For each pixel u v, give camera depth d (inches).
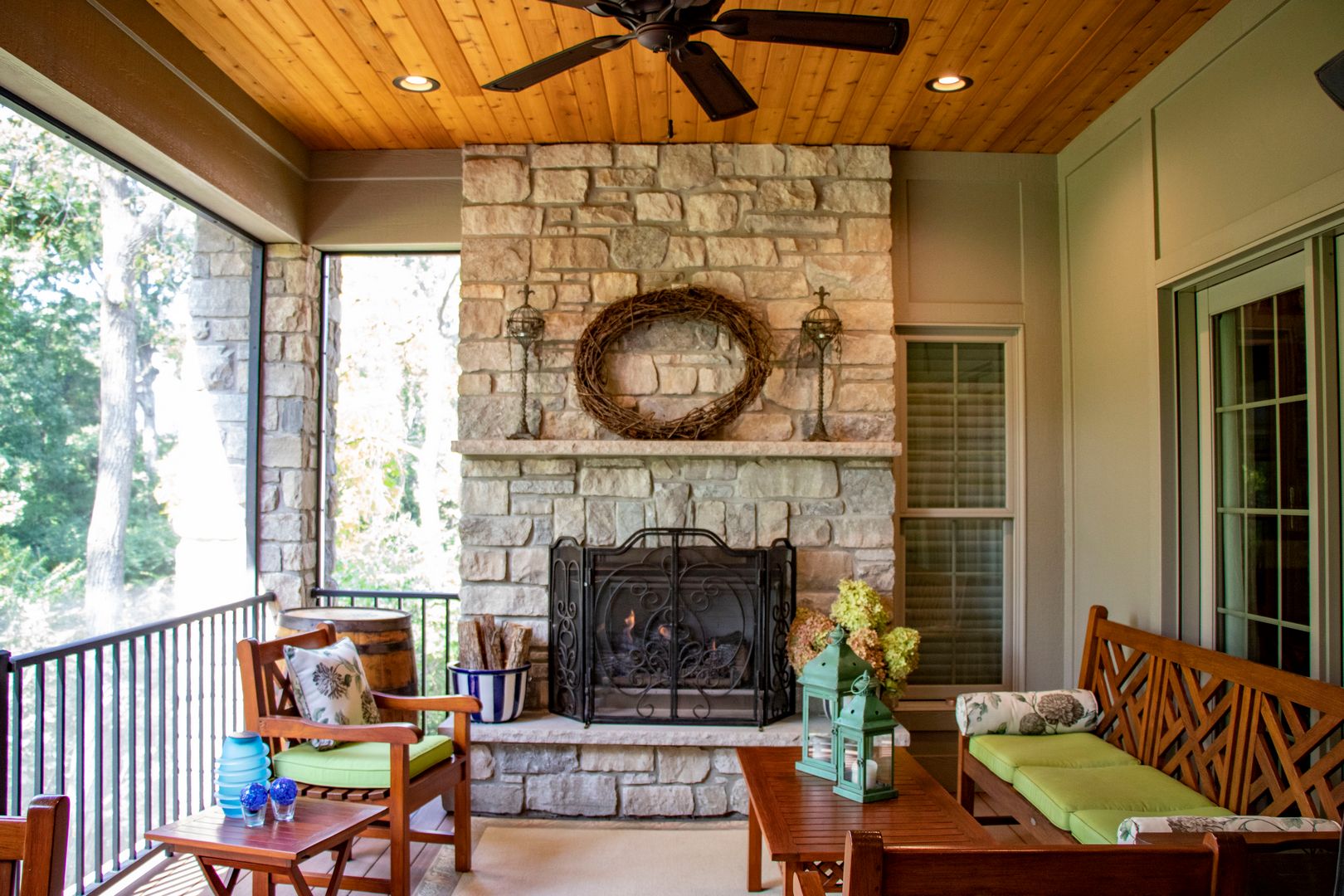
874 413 159.6
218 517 167.8
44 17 97.7
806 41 85.0
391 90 141.9
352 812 99.0
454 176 168.9
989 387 172.9
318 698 117.8
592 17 117.0
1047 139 162.9
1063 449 168.7
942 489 171.6
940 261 169.3
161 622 129.8
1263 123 108.9
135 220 171.3
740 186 162.2
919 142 164.1
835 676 110.0
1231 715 105.6
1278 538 114.4
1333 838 51.6
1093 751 124.1
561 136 160.4
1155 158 134.8
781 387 159.9
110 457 165.0
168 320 171.0
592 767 149.3
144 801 170.4
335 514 184.7
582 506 157.8
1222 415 127.9
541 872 125.6
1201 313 132.0
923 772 113.4
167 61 121.6
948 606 171.0
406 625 146.9
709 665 146.3
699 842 137.4
